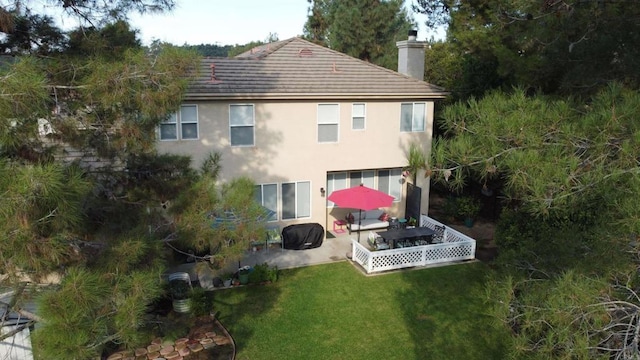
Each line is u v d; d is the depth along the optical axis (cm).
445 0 2136
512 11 1449
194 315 1316
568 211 581
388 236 1767
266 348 1180
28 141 775
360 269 1681
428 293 1488
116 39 970
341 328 1274
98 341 628
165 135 1700
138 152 1002
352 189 1889
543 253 696
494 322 617
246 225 939
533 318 546
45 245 605
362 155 2011
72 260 752
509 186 566
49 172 548
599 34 1120
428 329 1270
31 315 730
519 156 556
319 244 1898
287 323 1300
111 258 745
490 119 629
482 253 1842
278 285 1545
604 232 538
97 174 998
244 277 1545
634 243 523
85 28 962
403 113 2047
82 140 891
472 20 2025
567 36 1191
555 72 1405
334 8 4169
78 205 666
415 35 2198
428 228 1886
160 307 1349
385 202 1842
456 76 2898
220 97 1702
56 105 822
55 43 943
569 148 557
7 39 914
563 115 594
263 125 1823
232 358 1132
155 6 1014
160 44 886
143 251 793
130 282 679
